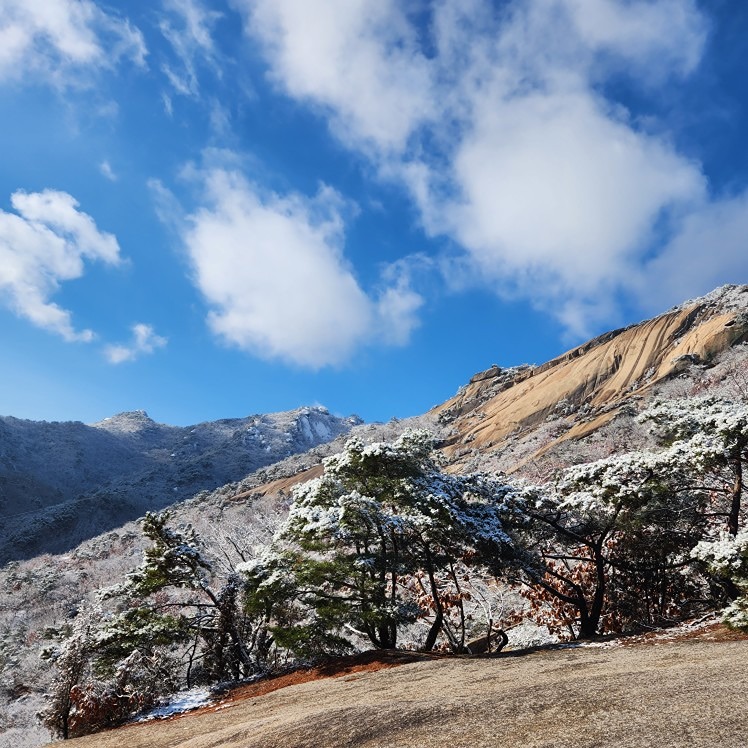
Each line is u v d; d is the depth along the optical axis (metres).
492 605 18.70
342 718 6.19
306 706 8.38
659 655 7.83
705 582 15.61
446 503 14.80
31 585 52.00
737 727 3.68
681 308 97.56
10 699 23.55
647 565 15.97
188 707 11.45
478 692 6.66
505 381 138.88
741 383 41.25
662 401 16.59
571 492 16.08
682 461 13.55
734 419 12.53
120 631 13.95
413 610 13.95
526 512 16.41
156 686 14.38
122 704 12.29
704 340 73.88
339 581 13.76
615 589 17.47
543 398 95.31
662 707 4.44
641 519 14.76
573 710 4.82
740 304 82.06
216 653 15.80
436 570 16.16
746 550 10.12
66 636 14.84
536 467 48.03
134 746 8.30
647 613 16.12
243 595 15.10
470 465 73.19
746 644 7.72
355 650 14.95
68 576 52.66
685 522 15.59
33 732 19.81
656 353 86.50
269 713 8.55
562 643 12.11
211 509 86.00
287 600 14.59
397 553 14.84
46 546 102.06
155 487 151.25
